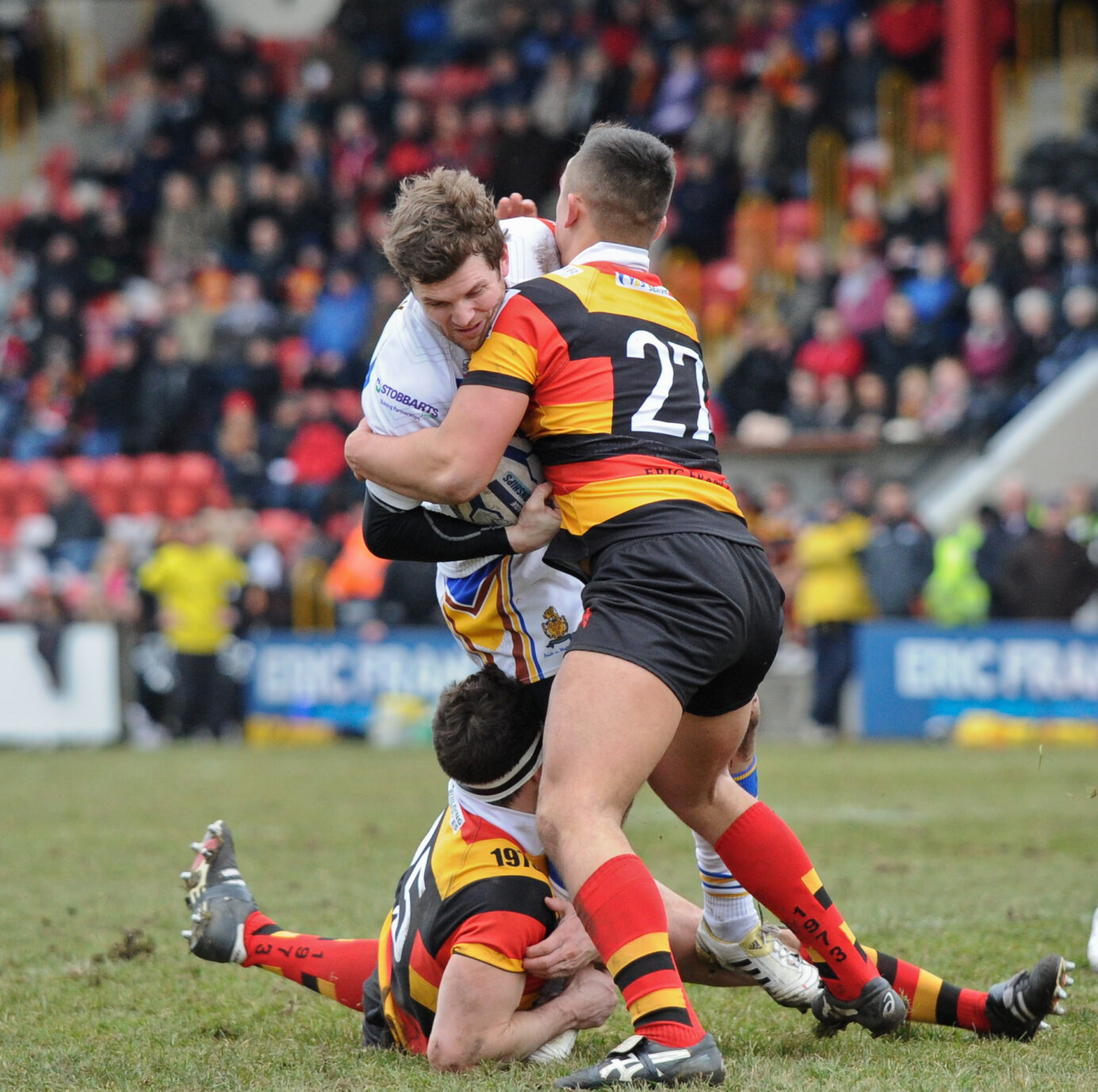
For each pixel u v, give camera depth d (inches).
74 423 2645.2
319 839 1011.9
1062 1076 422.0
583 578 437.7
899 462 2053.4
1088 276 2138.3
